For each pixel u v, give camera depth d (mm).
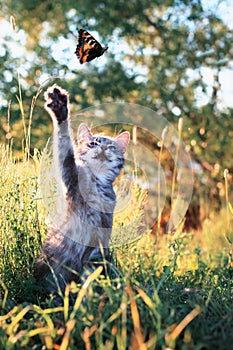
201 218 1943
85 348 744
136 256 1195
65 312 780
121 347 695
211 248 1614
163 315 784
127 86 2488
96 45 1020
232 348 727
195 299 938
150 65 2527
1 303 892
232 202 2119
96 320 762
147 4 2541
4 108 2389
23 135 2252
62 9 2502
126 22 2547
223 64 2482
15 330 771
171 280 1091
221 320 804
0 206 1062
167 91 2479
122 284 861
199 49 2531
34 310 861
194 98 2471
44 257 1024
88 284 821
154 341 683
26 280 1015
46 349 737
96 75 2496
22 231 1068
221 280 1201
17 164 1180
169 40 2521
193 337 772
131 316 796
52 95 984
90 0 2502
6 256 1041
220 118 2438
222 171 2309
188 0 2529
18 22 2506
